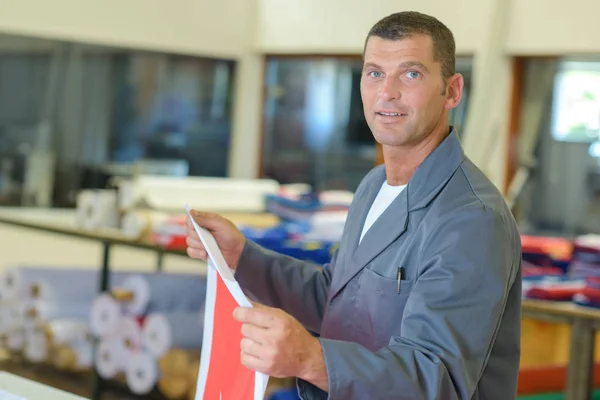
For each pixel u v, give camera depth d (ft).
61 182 24.80
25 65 23.85
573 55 21.09
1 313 21.03
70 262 24.98
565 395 12.84
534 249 16.15
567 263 15.93
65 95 24.59
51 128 24.50
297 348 6.31
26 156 24.21
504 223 7.10
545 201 22.00
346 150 26.03
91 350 20.10
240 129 27.25
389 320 7.45
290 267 9.00
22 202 24.26
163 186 19.83
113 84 25.27
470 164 7.55
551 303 13.28
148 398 19.08
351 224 8.20
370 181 8.34
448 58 7.41
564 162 21.70
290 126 27.09
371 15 24.31
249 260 8.81
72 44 24.45
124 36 25.04
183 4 25.82
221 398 7.28
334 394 6.39
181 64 26.30
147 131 25.98
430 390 6.56
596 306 12.99
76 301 20.68
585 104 21.30
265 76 27.43
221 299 7.43
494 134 21.85
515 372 7.59
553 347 15.98
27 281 20.66
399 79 7.32
